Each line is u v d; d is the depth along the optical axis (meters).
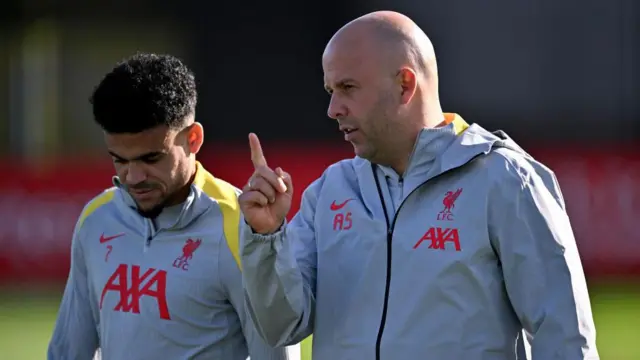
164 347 12.28
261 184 11.20
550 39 66.94
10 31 71.75
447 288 11.40
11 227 46.06
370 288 11.80
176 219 12.49
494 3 66.75
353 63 11.66
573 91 67.06
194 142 12.52
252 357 12.41
